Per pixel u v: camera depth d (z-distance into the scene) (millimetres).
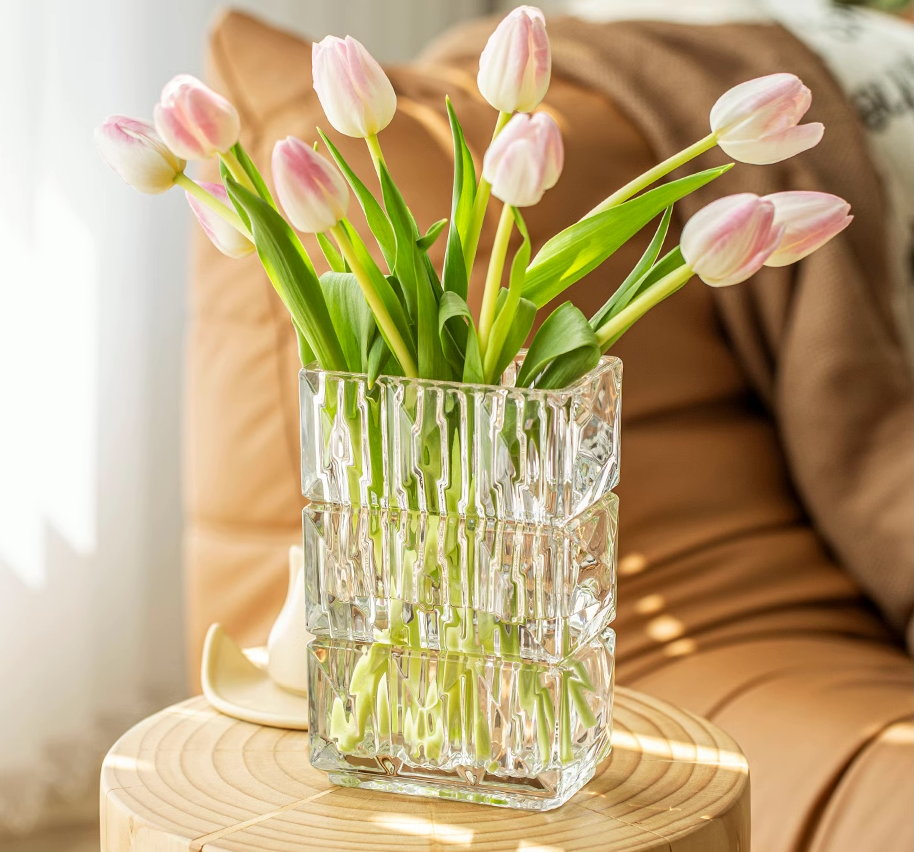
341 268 627
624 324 570
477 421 563
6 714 1640
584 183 1239
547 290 596
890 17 1687
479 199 584
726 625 1166
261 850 536
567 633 578
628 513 1193
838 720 978
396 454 582
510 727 581
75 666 1699
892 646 1214
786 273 1268
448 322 584
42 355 1636
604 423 599
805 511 1296
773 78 530
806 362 1238
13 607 1632
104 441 1729
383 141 1183
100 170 1694
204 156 533
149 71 1755
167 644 1837
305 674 715
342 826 564
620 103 1323
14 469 1616
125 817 579
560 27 1423
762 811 956
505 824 568
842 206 532
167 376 1812
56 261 1653
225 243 595
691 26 1399
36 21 1589
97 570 1722
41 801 1679
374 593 597
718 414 1307
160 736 681
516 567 570
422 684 594
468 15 2117
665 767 639
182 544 1844
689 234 516
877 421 1234
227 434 1249
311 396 595
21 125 1590
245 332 1249
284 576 1209
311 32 1934
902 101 1433
